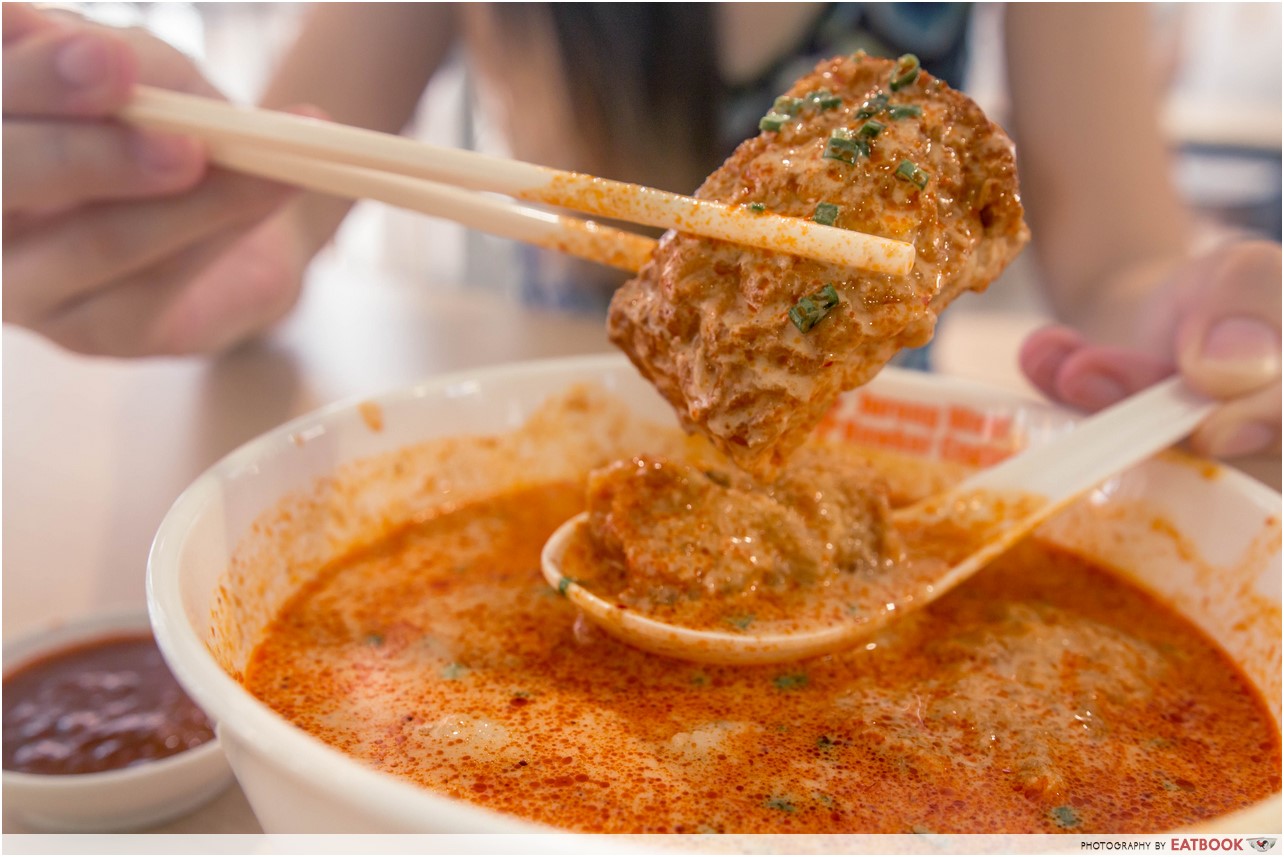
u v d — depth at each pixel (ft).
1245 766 0.71
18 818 0.75
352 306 1.61
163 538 0.70
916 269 0.68
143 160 0.86
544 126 1.51
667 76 1.36
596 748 0.70
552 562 0.82
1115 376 0.95
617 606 0.77
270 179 0.94
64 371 1.36
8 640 0.84
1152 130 1.44
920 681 0.77
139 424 1.22
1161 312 1.06
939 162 0.70
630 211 0.70
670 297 0.70
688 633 0.75
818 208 0.68
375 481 0.91
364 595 0.85
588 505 0.84
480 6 1.46
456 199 0.83
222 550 0.75
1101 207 1.39
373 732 0.71
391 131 1.63
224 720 0.56
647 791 0.67
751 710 0.73
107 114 0.85
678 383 0.71
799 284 0.67
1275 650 0.77
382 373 1.35
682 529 0.79
